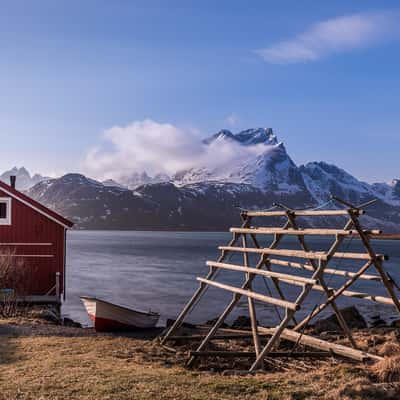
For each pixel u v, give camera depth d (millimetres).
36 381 11602
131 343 17391
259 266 16828
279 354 14492
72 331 20281
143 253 126375
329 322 22297
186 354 15875
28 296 30859
